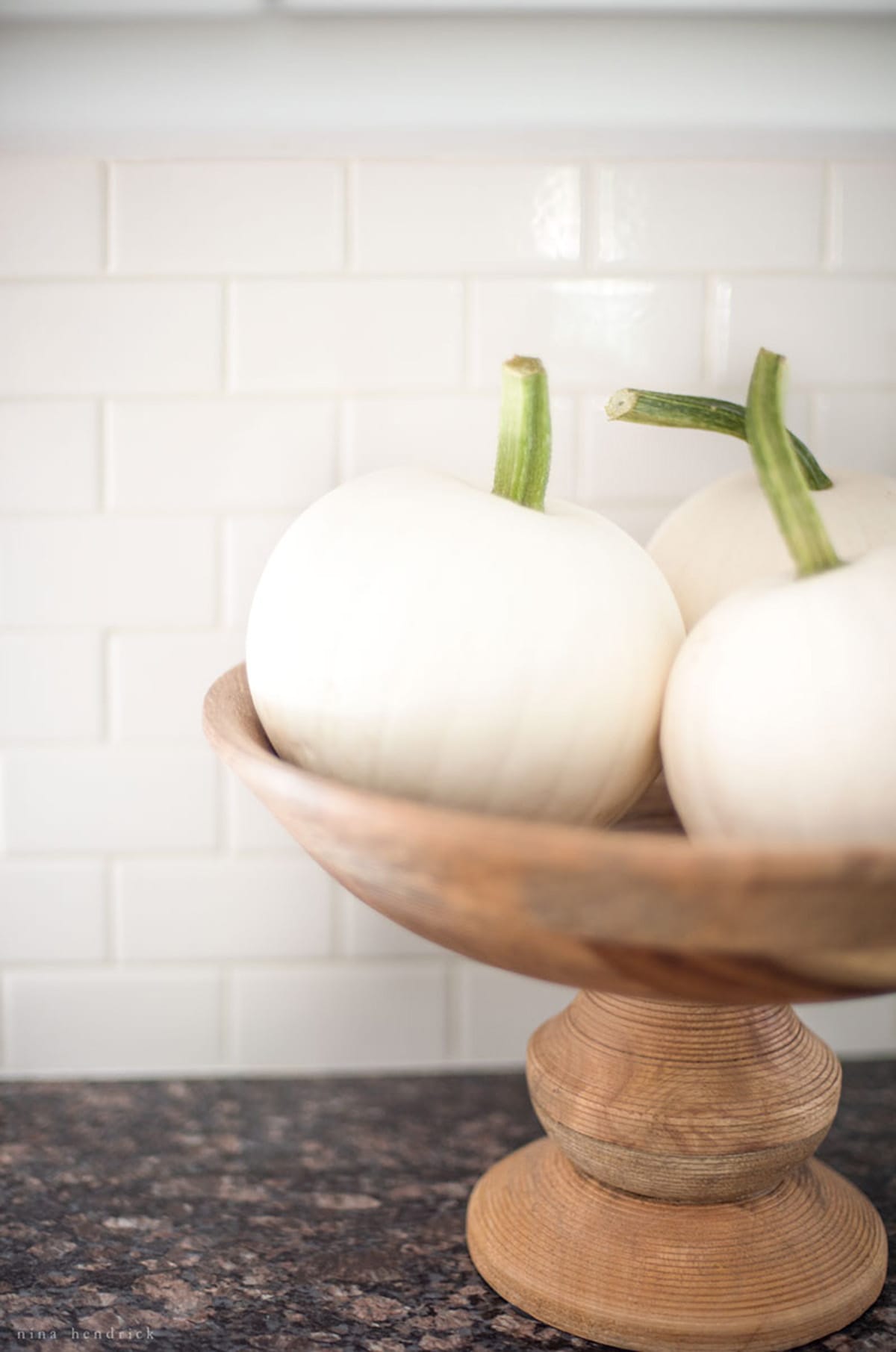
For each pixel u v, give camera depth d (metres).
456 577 0.86
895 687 0.83
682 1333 0.95
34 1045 1.29
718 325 1.23
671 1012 0.98
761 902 0.75
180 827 1.27
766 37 1.20
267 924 1.28
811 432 1.25
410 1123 1.21
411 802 0.81
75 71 1.19
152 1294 1.02
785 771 0.83
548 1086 0.99
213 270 1.21
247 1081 1.28
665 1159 0.96
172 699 1.26
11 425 1.22
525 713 0.86
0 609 1.24
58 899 1.28
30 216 1.21
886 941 0.77
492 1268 1.01
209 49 1.19
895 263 1.23
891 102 1.21
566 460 1.24
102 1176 1.14
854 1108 1.22
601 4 1.19
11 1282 1.03
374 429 1.23
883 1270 1.01
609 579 0.88
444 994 1.29
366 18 1.20
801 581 0.87
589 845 0.75
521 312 1.23
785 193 1.22
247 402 1.23
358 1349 0.97
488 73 1.20
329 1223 1.09
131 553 1.24
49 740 1.26
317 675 0.87
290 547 0.91
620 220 1.22
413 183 1.21
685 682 0.87
